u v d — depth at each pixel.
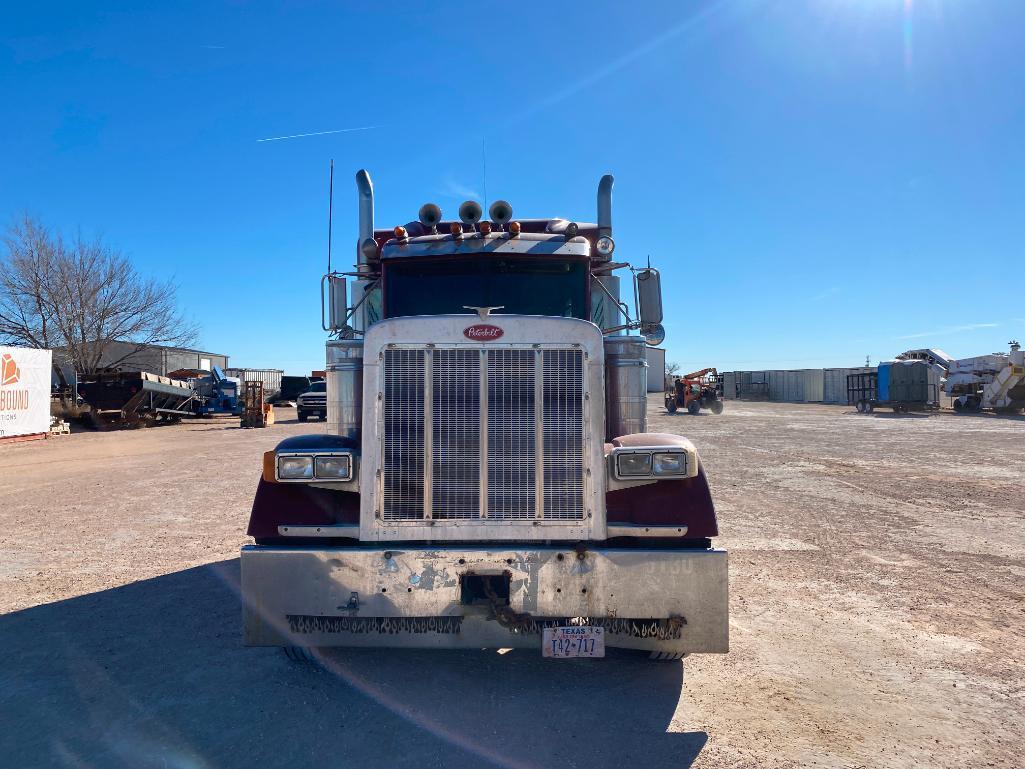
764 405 47.62
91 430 27.06
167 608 5.08
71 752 3.09
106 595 5.39
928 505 9.20
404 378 3.51
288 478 3.55
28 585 5.65
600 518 3.49
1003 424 25.89
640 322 5.53
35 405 22.09
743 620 4.82
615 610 3.41
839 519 8.27
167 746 3.13
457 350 3.51
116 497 10.07
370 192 5.59
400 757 3.03
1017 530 7.67
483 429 3.49
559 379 3.52
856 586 5.62
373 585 3.42
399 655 4.18
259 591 3.49
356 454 3.58
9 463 15.16
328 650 4.24
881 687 3.75
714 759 3.00
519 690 3.71
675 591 3.43
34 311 34.19
